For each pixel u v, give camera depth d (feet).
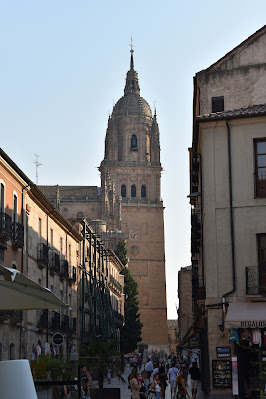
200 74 124.26
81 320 208.64
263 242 98.12
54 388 44.50
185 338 180.75
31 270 145.28
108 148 569.23
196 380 105.91
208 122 101.35
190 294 320.91
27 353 137.08
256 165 99.91
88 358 125.90
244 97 122.31
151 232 553.64
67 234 192.24
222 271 98.12
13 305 36.65
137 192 560.20
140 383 91.66
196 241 134.10
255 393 92.94
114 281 311.68
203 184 101.76
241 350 94.73
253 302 95.14
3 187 122.52
